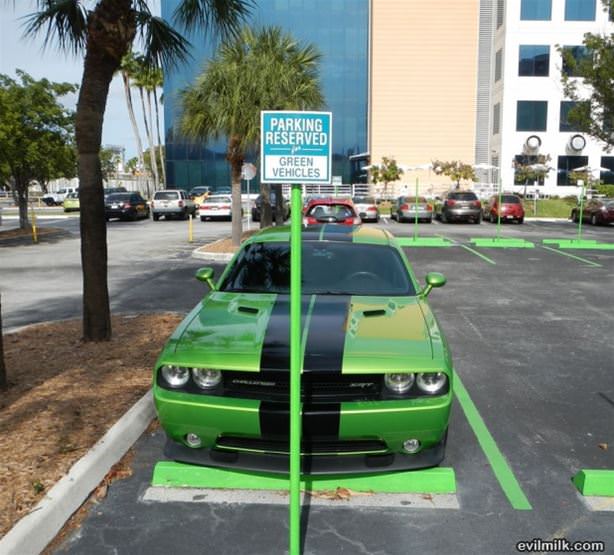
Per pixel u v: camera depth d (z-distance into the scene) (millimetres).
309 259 5434
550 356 7277
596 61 27109
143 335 7586
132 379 5844
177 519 3721
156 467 4141
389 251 5629
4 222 33656
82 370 6117
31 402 5223
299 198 3021
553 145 45031
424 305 4922
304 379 3734
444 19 48406
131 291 11562
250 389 3812
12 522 3395
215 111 16031
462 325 8867
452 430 5086
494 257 16703
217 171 51750
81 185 6957
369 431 3711
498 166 46125
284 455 3811
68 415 4938
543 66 44531
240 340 4055
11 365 6281
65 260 16391
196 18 7742
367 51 50219
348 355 3838
